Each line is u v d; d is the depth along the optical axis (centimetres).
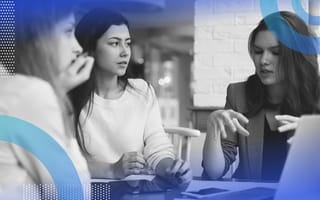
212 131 160
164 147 155
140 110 158
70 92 141
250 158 156
